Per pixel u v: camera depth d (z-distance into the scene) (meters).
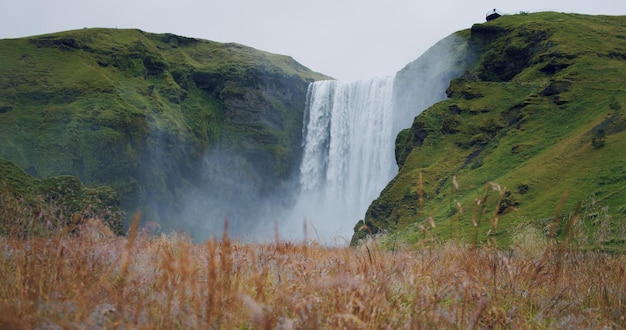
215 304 5.25
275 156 178.62
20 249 6.54
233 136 179.12
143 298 6.07
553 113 103.00
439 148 112.62
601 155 72.75
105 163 135.88
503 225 29.69
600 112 93.69
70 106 143.38
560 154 79.75
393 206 101.81
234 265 7.29
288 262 7.54
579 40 125.31
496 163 94.12
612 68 110.31
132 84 166.62
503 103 116.25
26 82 150.50
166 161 155.25
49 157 131.88
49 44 165.75
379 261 7.45
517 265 8.70
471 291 7.06
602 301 7.98
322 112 160.38
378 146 144.88
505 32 140.88
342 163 151.50
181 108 175.75
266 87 186.75
